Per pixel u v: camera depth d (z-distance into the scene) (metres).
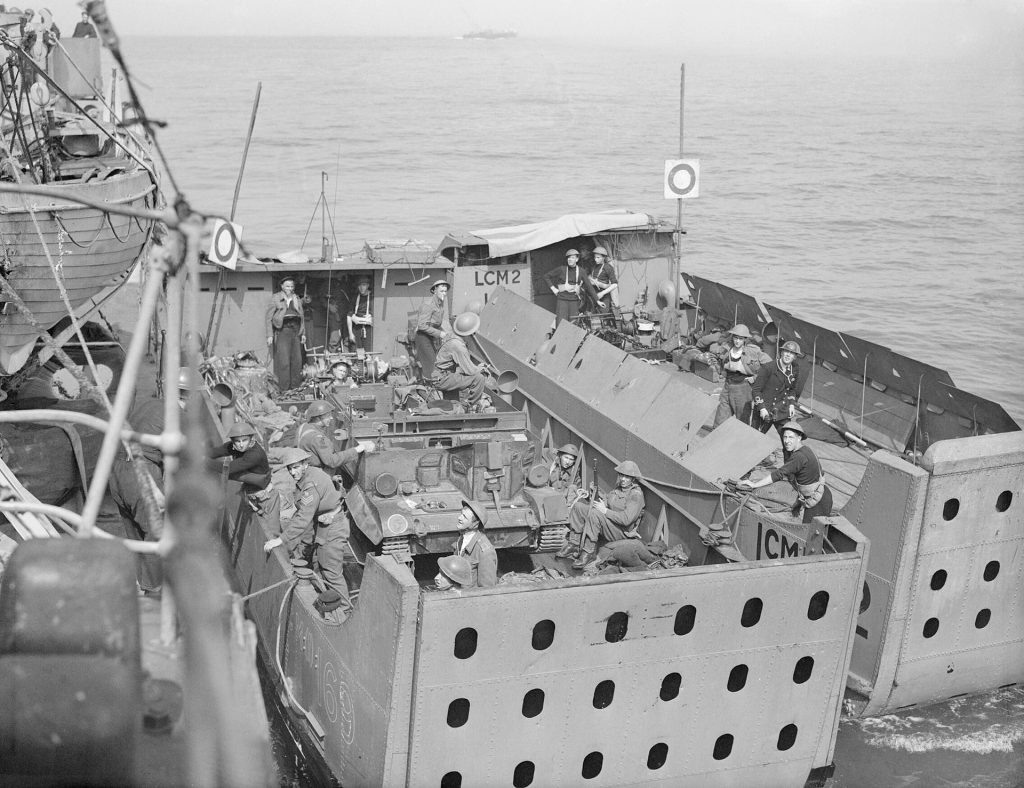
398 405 14.53
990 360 26.64
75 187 12.99
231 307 17.34
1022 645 12.40
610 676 9.51
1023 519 11.89
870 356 15.82
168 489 3.98
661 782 10.05
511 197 50.03
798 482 11.87
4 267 12.60
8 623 3.44
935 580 11.72
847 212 46.91
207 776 3.33
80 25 18.83
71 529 7.94
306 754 10.88
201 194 48.12
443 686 9.02
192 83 117.06
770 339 18.17
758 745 10.30
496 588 8.94
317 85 117.50
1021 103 84.31
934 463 11.28
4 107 14.45
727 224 44.56
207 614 3.49
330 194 49.22
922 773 11.10
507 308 18.64
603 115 89.12
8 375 12.91
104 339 15.75
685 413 13.74
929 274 35.81
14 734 3.34
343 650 9.84
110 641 3.42
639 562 12.16
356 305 17.89
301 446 12.91
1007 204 48.31
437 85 121.38
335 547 11.20
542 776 9.59
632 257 19.81
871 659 11.88
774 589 9.77
